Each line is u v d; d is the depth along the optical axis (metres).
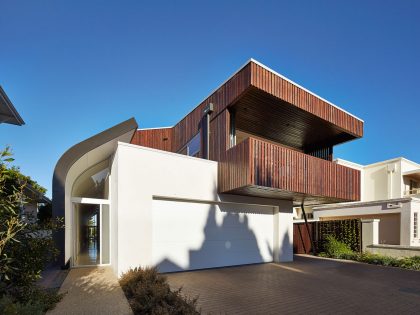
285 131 10.60
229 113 8.57
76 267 7.52
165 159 7.50
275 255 9.88
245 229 9.23
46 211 13.08
